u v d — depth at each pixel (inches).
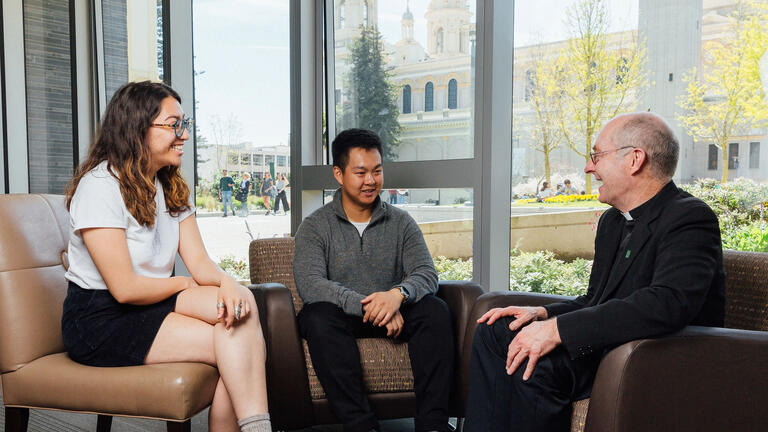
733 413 51.0
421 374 74.5
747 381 50.9
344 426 72.6
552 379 57.7
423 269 82.2
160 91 67.5
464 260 103.1
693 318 56.8
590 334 54.6
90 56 164.1
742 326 62.1
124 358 63.4
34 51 169.0
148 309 66.1
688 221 56.3
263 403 64.1
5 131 169.5
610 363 51.0
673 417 50.4
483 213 93.6
